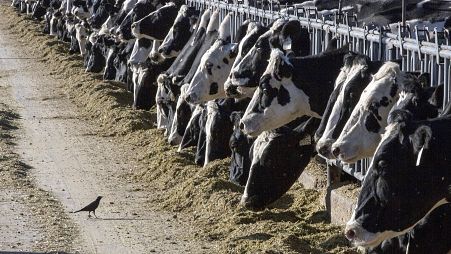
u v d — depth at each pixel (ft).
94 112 84.43
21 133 76.13
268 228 46.19
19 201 54.03
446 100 41.11
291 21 51.26
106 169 62.75
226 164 57.26
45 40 139.74
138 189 57.26
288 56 48.34
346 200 46.16
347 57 41.68
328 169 50.06
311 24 58.34
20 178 59.67
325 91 46.44
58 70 112.88
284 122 46.93
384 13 69.31
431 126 32.68
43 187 57.88
